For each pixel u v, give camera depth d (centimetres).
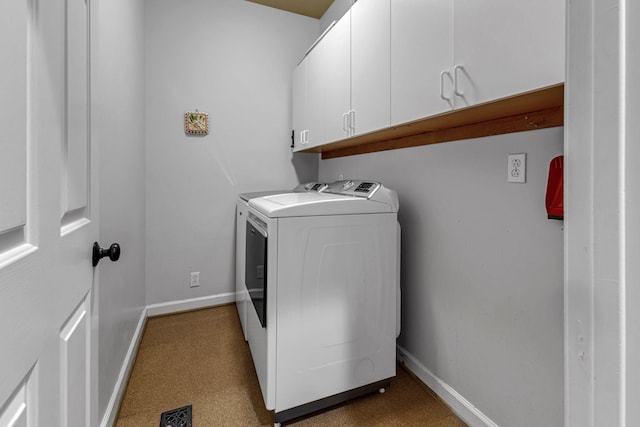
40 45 54
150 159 248
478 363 142
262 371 150
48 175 58
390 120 148
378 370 163
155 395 163
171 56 250
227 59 268
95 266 91
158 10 245
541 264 116
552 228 112
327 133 215
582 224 38
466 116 125
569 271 40
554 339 113
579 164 38
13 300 46
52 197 59
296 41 292
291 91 292
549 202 105
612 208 35
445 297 160
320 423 145
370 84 163
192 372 183
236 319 252
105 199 137
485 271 138
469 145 144
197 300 270
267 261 140
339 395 156
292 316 143
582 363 39
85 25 80
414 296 182
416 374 179
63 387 67
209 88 263
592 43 36
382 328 163
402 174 190
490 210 135
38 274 54
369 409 154
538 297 118
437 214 164
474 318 144
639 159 32
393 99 145
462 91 109
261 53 279
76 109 74
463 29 108
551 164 104
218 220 273
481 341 141
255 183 284
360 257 156
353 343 156
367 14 164
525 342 123
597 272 36
